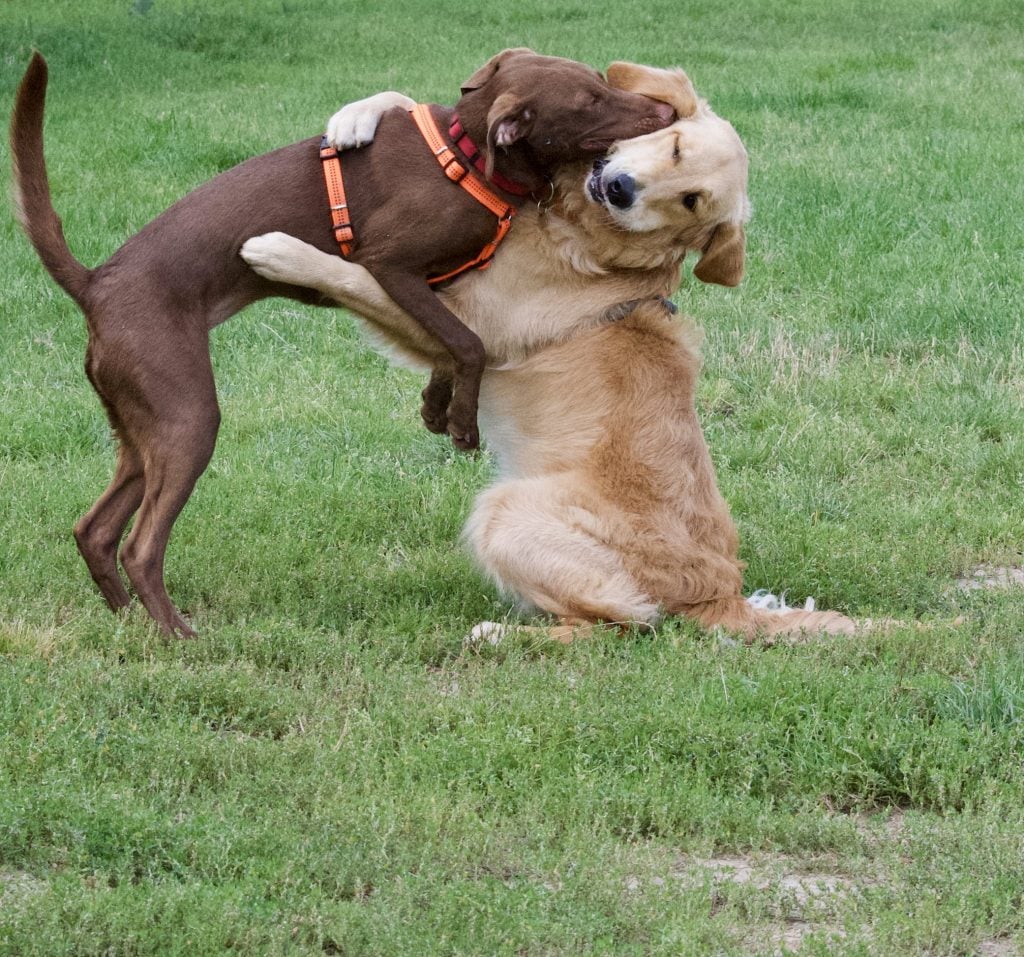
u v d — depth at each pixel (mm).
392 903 4473
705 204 6816
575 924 4387
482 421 7520
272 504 8633
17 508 8242
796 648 6855
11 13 26547
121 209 14516
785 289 13352
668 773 5570
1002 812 5332
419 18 27578
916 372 11281
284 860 4699
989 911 4633
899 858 4977
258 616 7113
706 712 6016
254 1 29156
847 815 5457
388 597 7500
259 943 4246
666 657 6652
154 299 6371
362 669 6500
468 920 4395
